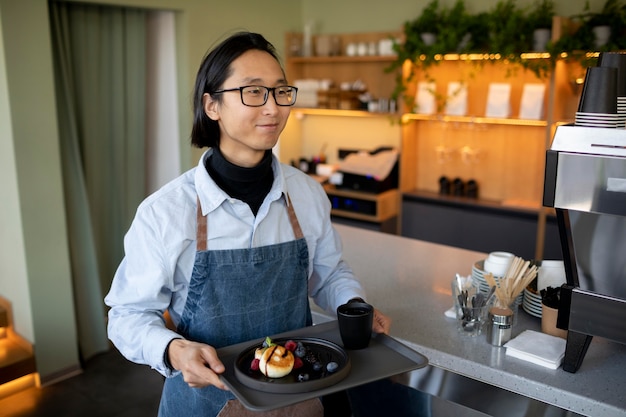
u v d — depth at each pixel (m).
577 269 1.46
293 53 5.12
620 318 1.40
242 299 1.38
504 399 1.51
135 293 1.32
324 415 1.84
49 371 3.44
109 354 3.79
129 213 4.12
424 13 4.34
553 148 1.42
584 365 1.53
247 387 1.19
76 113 3.71
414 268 2.37
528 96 4.14
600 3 3.88
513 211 4.26
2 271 3.53
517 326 1.78
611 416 1.33
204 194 1.35
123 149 3.97
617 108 1.37
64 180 3.59
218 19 4.42
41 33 3.17
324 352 1.34
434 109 4.59
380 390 1.84
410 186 4.94
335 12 5.11
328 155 5.47
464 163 4.74
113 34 3.83
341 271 1.61
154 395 3.29
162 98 4.42
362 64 5.05
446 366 1.60
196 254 1.33
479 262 2.05
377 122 5.12
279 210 1.44
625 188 1.33
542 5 3.98
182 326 1.39
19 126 3.14
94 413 3.11
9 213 3.31
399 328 1.77
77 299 3.68
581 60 3.69
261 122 1.28
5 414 3.10
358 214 4.80
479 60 4.24
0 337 3.54
